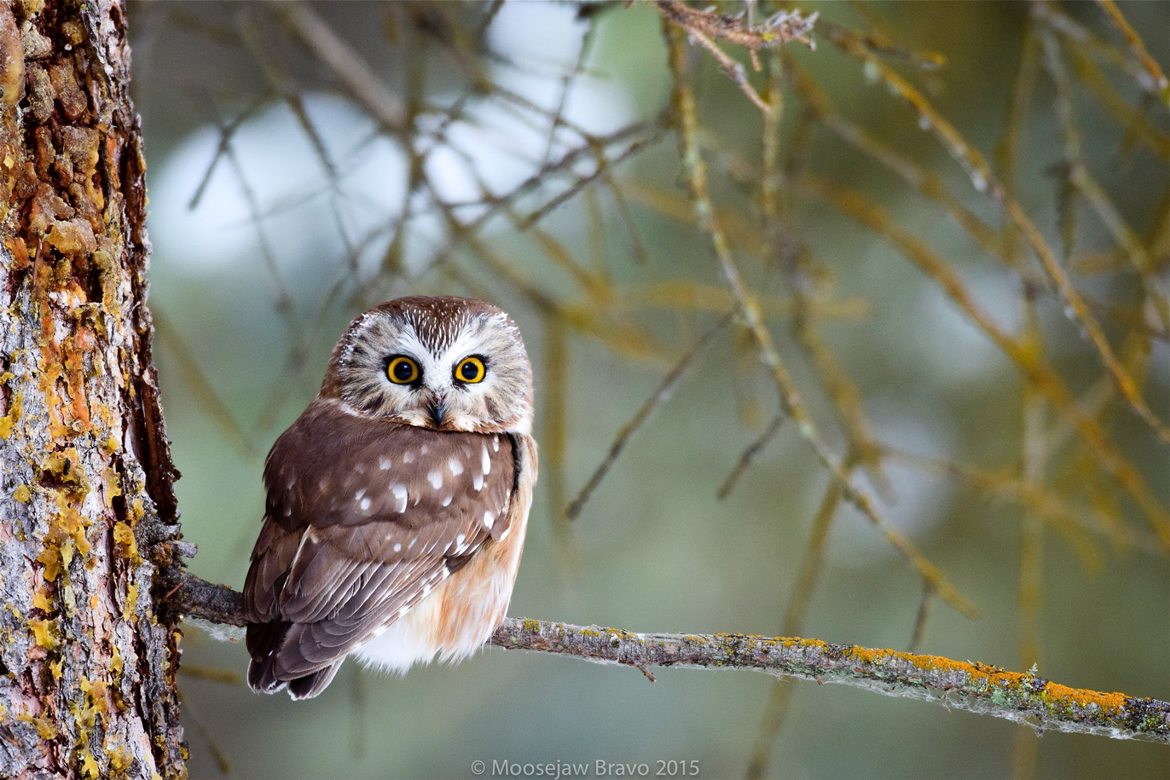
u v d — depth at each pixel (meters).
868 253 13.51
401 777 14.31
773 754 13.88
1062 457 13.05
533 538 14.24
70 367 6.26
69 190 6.36
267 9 10.59
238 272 14.02
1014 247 10.16
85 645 6.11
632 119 12.88
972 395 13.75
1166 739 6.75
